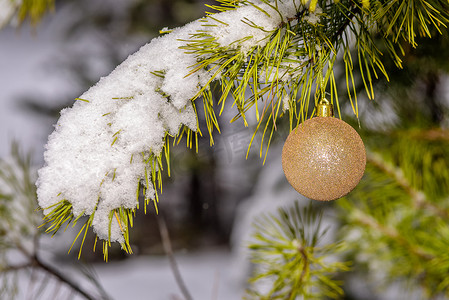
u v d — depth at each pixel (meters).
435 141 0.96
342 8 0.64
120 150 0.60
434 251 0.88
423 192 0.94
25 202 0.86
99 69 3.04
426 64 0.84
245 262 2.35
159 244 3.75
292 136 0.63
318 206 1.16
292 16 0.62
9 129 5.18
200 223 3.98
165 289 3.16
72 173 0.59
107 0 3.23
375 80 0.83
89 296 0.89
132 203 0.60
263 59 0.62
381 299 1.40
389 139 0.98
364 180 0.99
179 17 2.44
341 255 1.08
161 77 0.62
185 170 1.63
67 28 3.58
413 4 0.64
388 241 0.93
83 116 0.61
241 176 3.61
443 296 0.94
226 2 0.64
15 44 8.15
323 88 0.63
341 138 0.62
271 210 2.05
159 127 0.61
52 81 5.70
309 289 0.77
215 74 0.61
